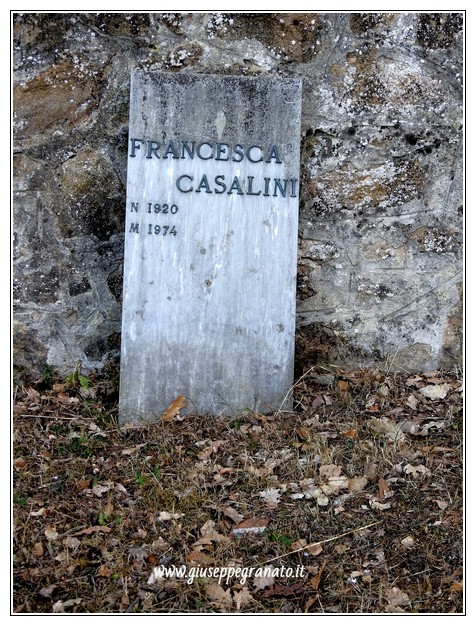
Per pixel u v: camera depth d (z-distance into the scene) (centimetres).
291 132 386
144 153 379
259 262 387
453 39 403
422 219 416
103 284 415
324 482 332
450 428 368
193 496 322
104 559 293
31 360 415
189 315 385
